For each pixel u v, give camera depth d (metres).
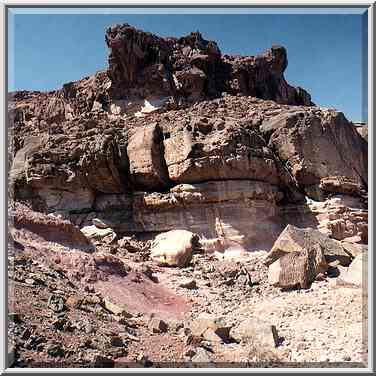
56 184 22.00
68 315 9.05
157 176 21.25
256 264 16.92
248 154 20.50
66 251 13.70
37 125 37.88
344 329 9.52
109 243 18.94
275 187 21.42
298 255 13.95
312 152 21.72
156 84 31.66
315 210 20.73
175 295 13.87
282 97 39.34
